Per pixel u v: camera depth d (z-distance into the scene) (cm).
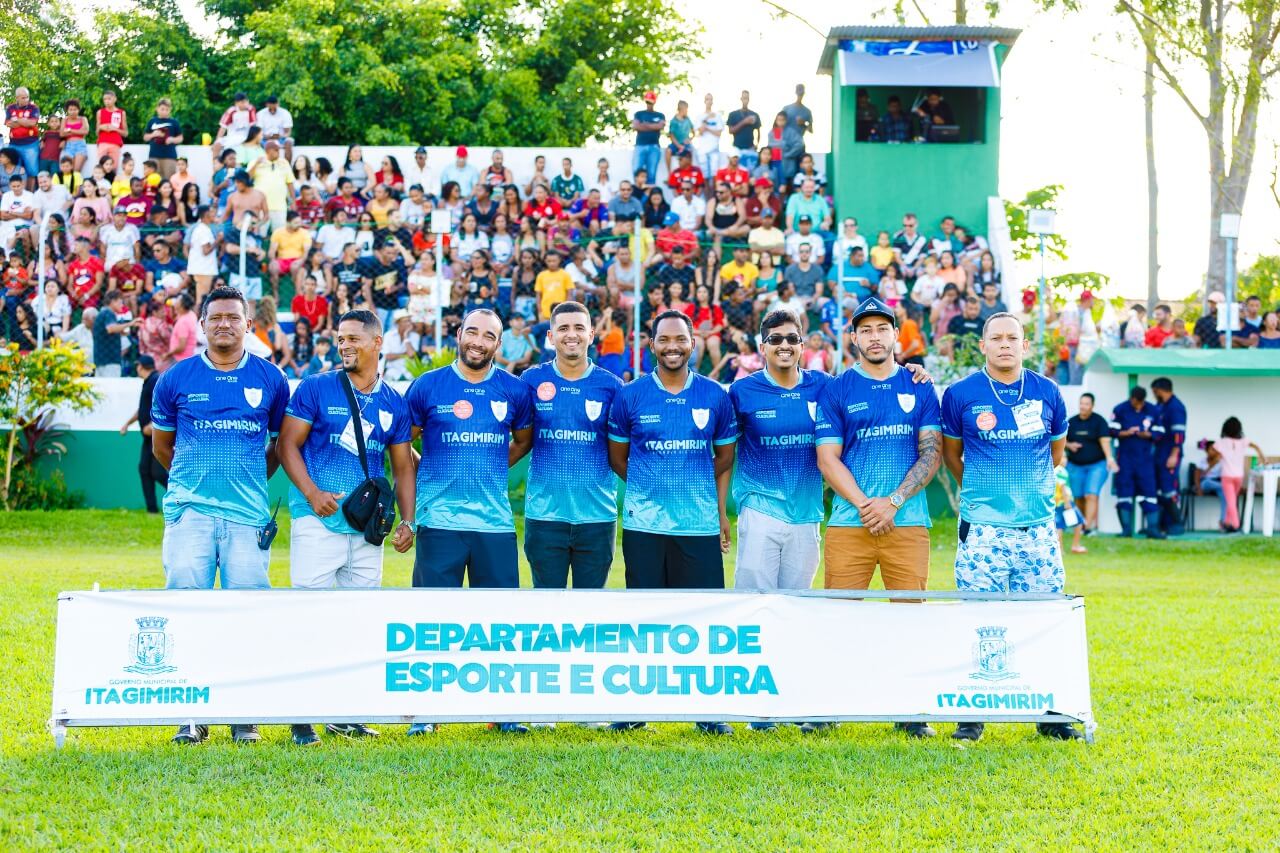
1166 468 1736
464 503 718
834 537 742
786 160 2123
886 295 1873
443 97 2905
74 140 2119
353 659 670
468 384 723
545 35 3194
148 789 593
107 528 1571
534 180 2050
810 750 670
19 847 525
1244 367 1762
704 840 547
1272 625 997
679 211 2061
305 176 2092
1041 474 727
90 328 1844
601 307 1762
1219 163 2558
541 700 675
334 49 2791
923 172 2114
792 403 745
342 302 1802
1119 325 2172
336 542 704
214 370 696
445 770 627
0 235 1980
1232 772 641
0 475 1748
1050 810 586
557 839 546
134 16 2920
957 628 691
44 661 834
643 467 738
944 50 2095
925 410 736
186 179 2019
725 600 684
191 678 661
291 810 572
